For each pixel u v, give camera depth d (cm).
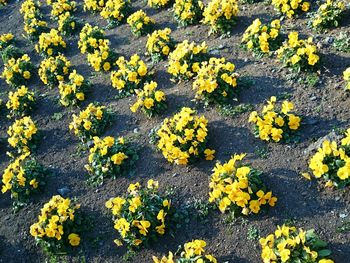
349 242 85
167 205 99
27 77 168
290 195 96
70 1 218
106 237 104
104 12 185
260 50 135
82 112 132
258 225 94
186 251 88
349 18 133
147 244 98
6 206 121
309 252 79
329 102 113
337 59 122
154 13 182
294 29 139
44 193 120
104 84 151
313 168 93
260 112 116
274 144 108
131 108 128
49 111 150
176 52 137
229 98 123
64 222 103
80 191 116
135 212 98
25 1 235
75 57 174
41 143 137
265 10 153
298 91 118
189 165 111
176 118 113
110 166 115
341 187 93
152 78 143
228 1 149
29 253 107
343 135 102
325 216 90
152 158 117
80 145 131
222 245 93
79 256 102
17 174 120
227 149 111
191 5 161
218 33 151
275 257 81
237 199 92
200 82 122
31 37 195
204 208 100
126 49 165
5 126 152
